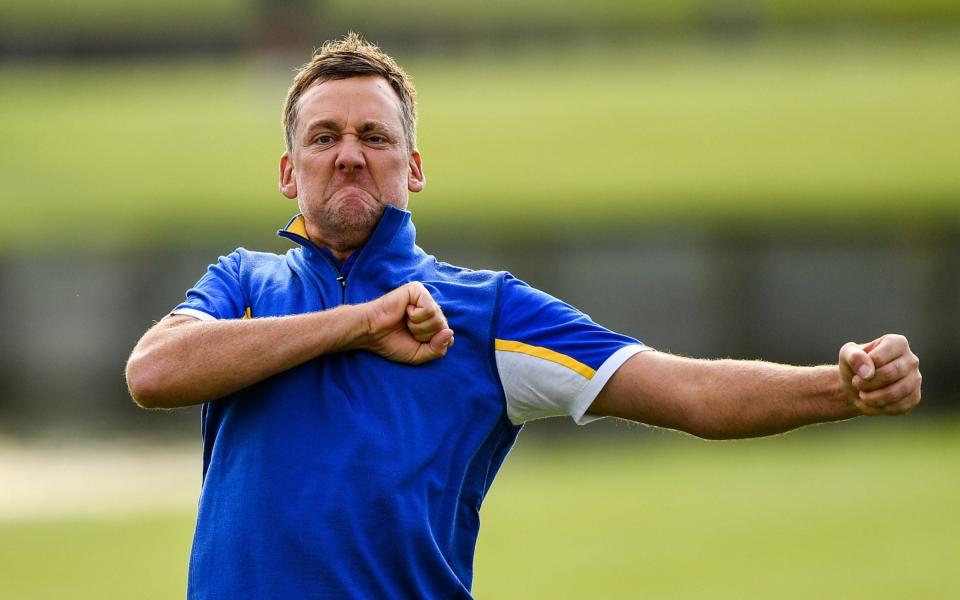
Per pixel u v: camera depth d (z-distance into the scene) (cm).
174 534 4538
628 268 7306
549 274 7381
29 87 14862
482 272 1298
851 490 5150
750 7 16625
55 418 6669
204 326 1211
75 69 16088
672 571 4119
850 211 8156
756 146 11031
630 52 15638
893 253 7131
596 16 16575
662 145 11212
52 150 11931
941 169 9800
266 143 12250
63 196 10175
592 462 5778
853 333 7106
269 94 14662
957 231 7244
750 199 8912
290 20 16825
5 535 4538
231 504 1206
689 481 5375
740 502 5000
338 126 1276
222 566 1193
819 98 12638
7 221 9188
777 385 1173
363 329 1206
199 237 8544
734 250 7225
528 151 11175
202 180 10775
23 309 7312
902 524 4612
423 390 1220
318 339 1200
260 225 9006
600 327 1247
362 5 16762
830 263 7131
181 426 6325
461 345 1241
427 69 15088
